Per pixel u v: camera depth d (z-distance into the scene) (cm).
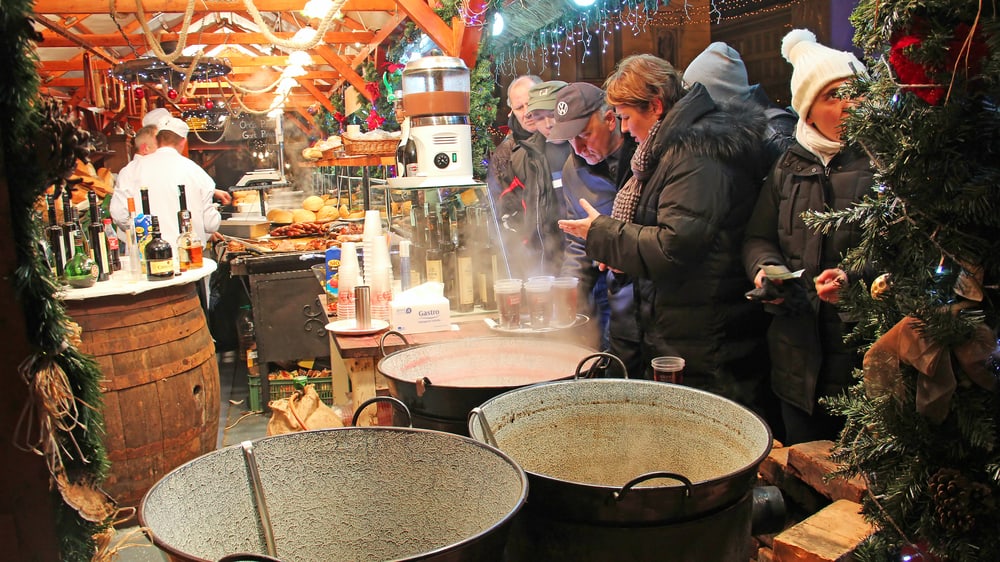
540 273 381
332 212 684
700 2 438
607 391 155
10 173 105
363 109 766
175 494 116
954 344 113
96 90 686
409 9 411
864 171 217
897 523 126
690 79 294
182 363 375
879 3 116
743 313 255
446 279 303
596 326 330
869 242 126
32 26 104
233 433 494
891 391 122
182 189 528
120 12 622
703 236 242
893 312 125
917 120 112
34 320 107
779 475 203
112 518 119
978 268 113
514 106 423
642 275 254
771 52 395
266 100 1170
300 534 130
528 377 191
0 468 105
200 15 709
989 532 115
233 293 711
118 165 773
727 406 142
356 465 131
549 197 380
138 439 357
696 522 115
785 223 233
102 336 350
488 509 119
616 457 155
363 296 269
